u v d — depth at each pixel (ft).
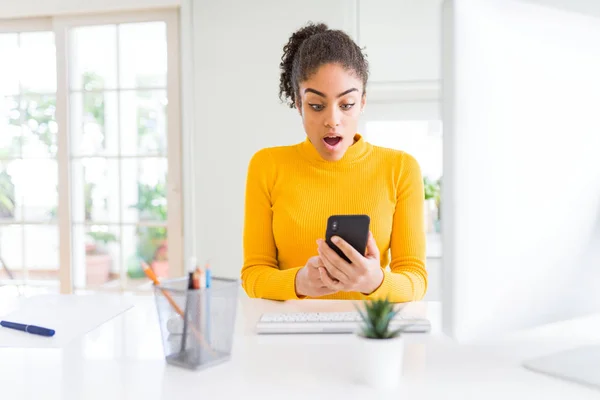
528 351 2.17
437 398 1.85
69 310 3.33
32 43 8.93
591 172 1.88
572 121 1.86
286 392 1.92
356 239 3.06
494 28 1.79
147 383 2.04
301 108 4.25
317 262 3.27
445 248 1.87
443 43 1.82
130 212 8.69
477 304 1.87
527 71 1.82
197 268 2.31
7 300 3.66
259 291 3.69
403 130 7.84
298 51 4.09
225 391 1.94
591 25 1.84
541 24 1.81
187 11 7.72
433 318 3.01
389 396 1.87
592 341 1.98
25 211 9.16
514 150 1.84
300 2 7.49
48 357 2.40
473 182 1.83
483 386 1.95
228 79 7.68
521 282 1.90
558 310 1.94
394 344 1.93
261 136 7.67
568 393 1.88
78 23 8.46
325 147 4.13
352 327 2.71
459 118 1.80
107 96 8.61
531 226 1.88
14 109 9.07
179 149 8.30
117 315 3.21
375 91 7.50
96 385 2.03
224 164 7.75
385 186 4.24
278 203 4.28
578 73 1.84
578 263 1.92
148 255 8.72
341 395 1.88
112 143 8.65
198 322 2.20
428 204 7.82
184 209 7.88
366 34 7.36
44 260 9.19
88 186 8.75
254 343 2.56
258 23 7.59
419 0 7.23
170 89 8.26
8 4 8.46
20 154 9.10
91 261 8.80
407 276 3.60
